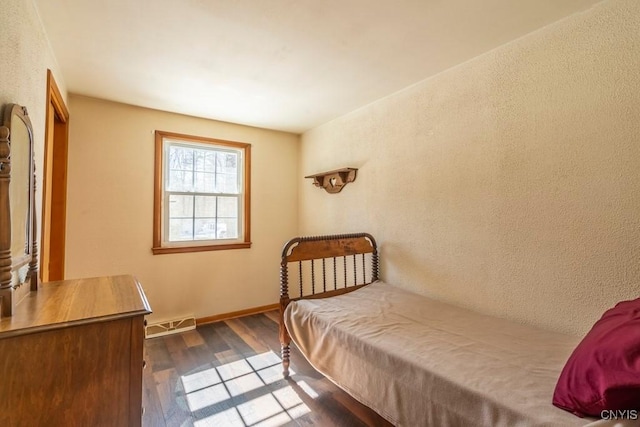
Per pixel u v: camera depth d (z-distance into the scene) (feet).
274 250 12.73
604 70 5.21
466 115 7.23
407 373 4.78
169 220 10.59
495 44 6.52
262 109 10.29
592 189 5.35
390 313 6.86
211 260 11.24
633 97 4.92
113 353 3.50
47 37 6.04
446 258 7.67
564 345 5.17
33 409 3.12
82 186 9.01
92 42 6.29
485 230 6.89
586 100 5.41
